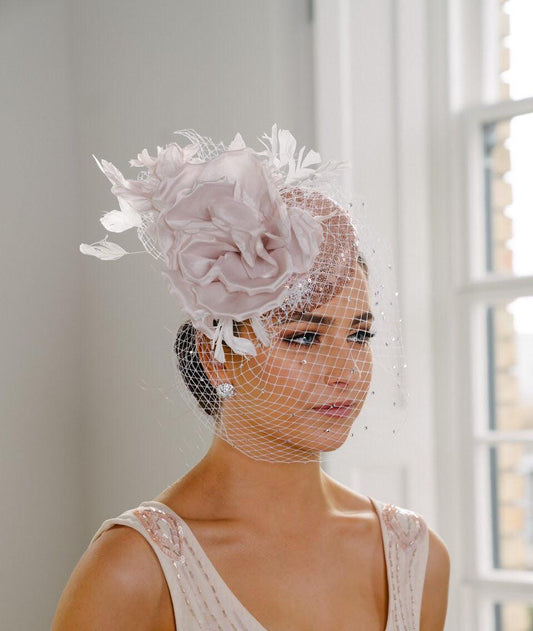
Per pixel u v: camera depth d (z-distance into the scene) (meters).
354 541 1.45
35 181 2.95
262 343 1.28
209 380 1.39
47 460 2.93
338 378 1.30
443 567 1.56
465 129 2.57
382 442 2.48
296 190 1.38
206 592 1.30
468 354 2.56
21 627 2.82
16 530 2.82
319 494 1.44
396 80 2.58
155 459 2.81
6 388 2.81
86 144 3.06
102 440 2.98
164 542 1.30
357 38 2.61
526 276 2.46
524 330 2.59
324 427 1.31
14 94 2.91
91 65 3.05
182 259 1.27
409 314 2.55
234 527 1.35
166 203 1.29
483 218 2.61
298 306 1.28
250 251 1.25
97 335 3.00
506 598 2.51
